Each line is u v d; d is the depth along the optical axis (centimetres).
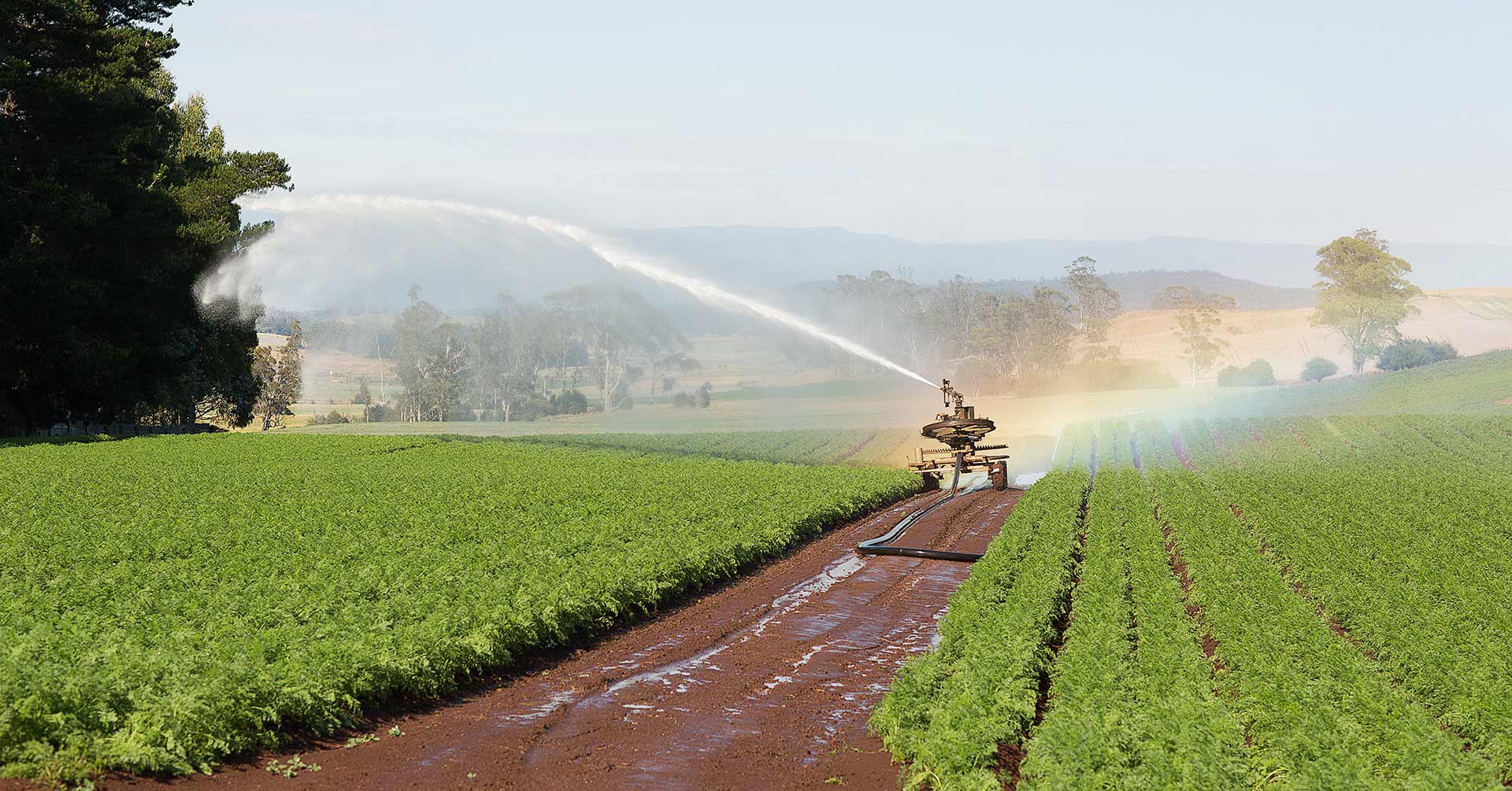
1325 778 1149
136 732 1187
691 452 6844
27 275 5359
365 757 1326
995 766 1313
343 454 5303
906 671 1566
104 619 1622
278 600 1845
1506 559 2827
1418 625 1969
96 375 5984
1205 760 1175
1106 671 1505
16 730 1134
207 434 6500
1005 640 1684
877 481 4500
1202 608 2194
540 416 13712
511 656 1791
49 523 2712
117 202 6050
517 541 2673
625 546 2681
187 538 2547
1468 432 7238
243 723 1293
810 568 2945
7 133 5756
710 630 2197
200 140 8600
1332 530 3192
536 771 1304
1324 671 1614
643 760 1366
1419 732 1309
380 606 1836
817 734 1505
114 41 6366
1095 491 4275
